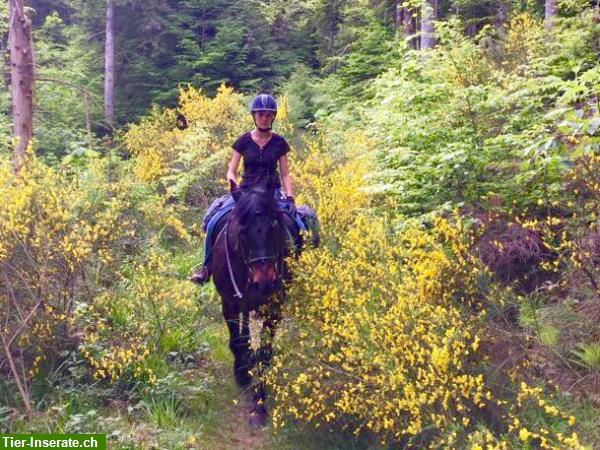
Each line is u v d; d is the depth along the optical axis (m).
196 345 6.75
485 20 17.97
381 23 19.66
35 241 5.73
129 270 7.66
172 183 12.77
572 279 5.50
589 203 5.62
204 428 5.53
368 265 5.34
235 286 5.61
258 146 5.79
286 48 26.92
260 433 5.53
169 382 5.82
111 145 16.23
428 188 6.98
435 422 4.42
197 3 24.28
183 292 6.95
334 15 24.56
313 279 5.48
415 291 5.08
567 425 4.50
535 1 16.00
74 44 25.23
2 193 5.80
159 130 14.67
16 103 9.02
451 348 4.65
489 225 6.35
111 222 6.75
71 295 6.05
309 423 5.30
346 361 5.02
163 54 24.03
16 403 5.45
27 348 5.80
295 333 5.47
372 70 16.47
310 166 9.41
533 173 6.00
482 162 6.58
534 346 5.13
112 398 5.76
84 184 8.75
